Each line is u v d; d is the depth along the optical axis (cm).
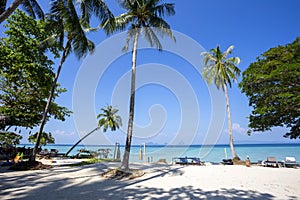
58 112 1720
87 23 985
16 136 1702
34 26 1362
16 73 1323
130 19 1166
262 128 1234
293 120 1109
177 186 684
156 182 755
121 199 524
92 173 952
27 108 1535
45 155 1898
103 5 818
